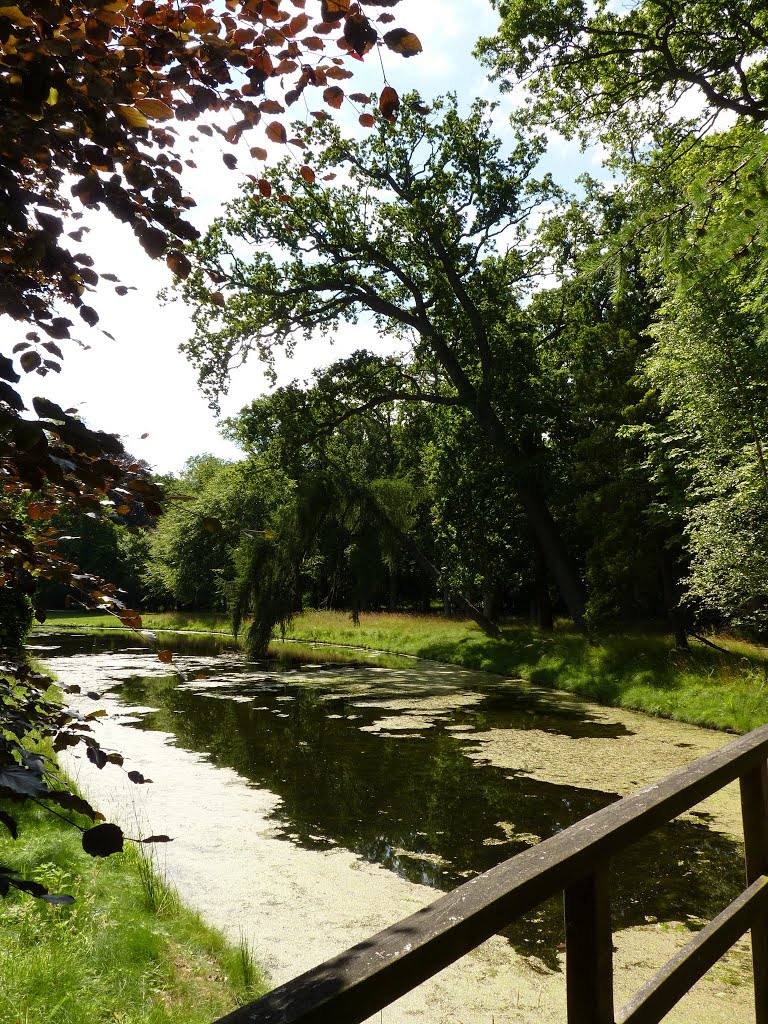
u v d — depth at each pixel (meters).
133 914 4.76
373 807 8.41
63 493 1.67
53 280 1.71
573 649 19.36
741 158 4.62
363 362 23.80
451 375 23.48
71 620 46.66
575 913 1.33
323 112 1.80
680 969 1.63
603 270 5.42
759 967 2.11
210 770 10.10
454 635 26.56
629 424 16.91
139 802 8.55
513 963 4.86
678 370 12.48
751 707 12.09
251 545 23.89
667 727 12.39
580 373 19.45
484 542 25.48
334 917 5.54
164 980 3.99
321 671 21.09
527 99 16.30
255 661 23.61
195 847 7.09
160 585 51.66
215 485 39.19
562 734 12.02
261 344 22.61
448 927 1.00
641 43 14.41
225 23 1.65
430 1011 4.22
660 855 6.83
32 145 1.44
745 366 11.28
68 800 1.39
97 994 3.61
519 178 22.41
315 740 11.98
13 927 4.11
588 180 22.70
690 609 18.02
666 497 16.41
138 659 23.94
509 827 7.66
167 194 1.66
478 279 23.14
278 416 24.16
